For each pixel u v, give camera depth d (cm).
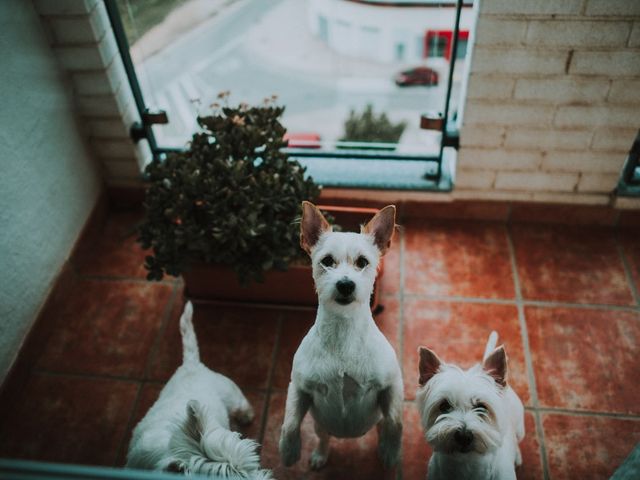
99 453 123
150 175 135
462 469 95
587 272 152
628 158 148
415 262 156
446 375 89
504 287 149
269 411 128
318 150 166
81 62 142
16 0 127
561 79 133
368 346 93
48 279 143
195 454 83
